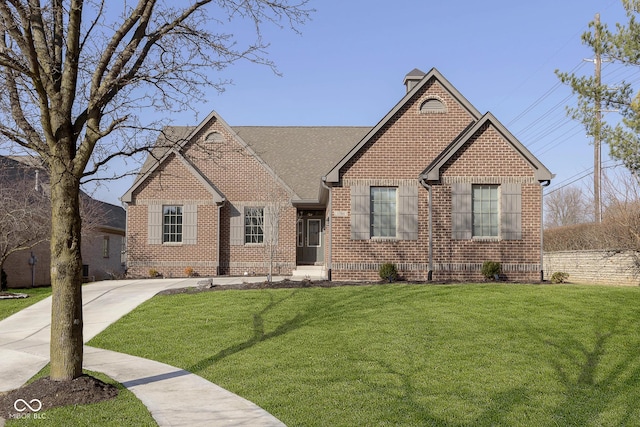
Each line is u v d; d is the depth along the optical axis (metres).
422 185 19.47
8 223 20.52
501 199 19.17
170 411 7.62
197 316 14.16
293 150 30.34
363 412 7.47
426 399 8.00
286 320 13.30
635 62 16.05
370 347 10.80
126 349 11.63
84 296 18.38
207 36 10.05
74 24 8.45
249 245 26.91
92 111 8.57
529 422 7.16
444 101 20.28
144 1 8.91
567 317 12.86
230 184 27.16
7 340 12.93
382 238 19.62
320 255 28.69
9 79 8.41
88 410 7.62
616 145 16.09
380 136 20.05
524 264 19.08
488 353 10.28
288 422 7.14
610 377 9.04
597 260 22.73
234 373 9.50
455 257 19.17
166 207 26.56
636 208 20.44
